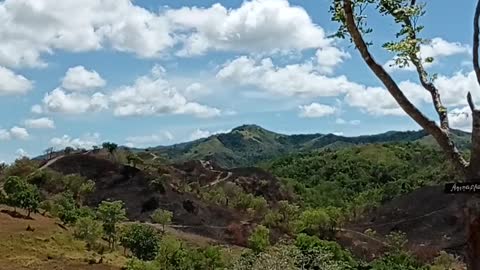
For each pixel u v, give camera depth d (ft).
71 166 429.38
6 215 283.79
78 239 268.41
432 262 245.24
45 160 444.55
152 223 361.30
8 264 215.31
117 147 473.26
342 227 304.71
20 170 406.82
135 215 383.24
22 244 243.60
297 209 349.00
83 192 390.83
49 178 386.93
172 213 372.79
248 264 118.01
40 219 291.99
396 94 32.96
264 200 405.39
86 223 270.46
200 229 364.17
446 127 32.76
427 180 357.82
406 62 33.83
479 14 32.12
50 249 246.27
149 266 212.43
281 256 114.62
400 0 33.91
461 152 32.99
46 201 323.57
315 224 281.33
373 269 179.22
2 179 393.29
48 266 220.02
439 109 33.14
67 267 222.48
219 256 208.74
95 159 438.81
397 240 276.82
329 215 292.20
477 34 32.17
